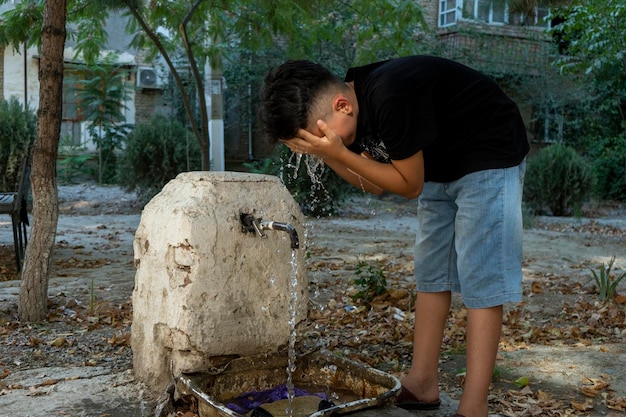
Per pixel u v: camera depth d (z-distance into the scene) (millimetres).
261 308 3348
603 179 19094
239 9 9656
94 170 17953
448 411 3318
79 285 6449
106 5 8523
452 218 3201
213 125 13781
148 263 3375
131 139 13961
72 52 18375
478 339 2895
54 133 5020
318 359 3395
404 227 12133
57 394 3365
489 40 19188
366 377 3207
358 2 9266
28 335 4777
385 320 5246
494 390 3682
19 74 17828
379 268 7555
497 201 2861
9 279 7020
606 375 3904
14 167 13469
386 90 2656
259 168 16203
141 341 3473
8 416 3100
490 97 2898
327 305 5723
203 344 3176
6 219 11656
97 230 10852
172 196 3355
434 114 2730
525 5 8984
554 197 15000
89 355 4336
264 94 2721
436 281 3264
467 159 2889
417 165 2705
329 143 2637
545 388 3727
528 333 4883
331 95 2695
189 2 9328
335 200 13555
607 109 19891
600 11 11992
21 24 7973
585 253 9445
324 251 9000
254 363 3287
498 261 2869
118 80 18203
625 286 6867
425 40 18797
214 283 3189
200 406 2895
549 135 20562
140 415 3115
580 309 5730
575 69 13188
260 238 3316
